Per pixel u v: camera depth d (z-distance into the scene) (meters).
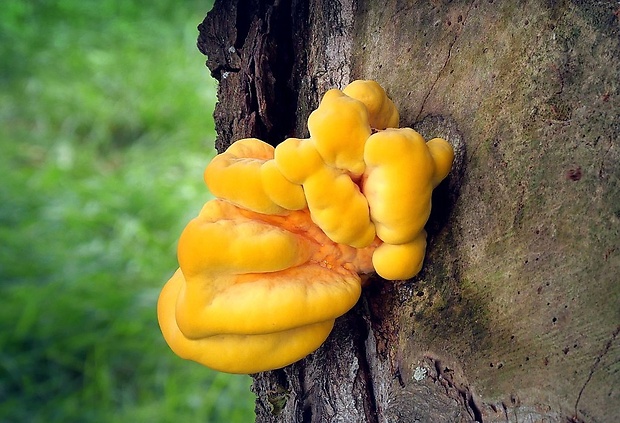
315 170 0.61
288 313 0.62
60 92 2.79
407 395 0.69
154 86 2.88
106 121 2.70
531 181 0.62
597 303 0.60
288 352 0.65
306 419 0.78
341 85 0.75
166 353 1.75
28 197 2.20
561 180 0.61
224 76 0.79
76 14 3.38
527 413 0.63
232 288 0.63
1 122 2.70
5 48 3.06
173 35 3.25
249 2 0.77
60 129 2.70
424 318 0.68
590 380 0.60
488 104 0.64
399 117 0.69
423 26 0.68
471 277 0.65
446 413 0.67
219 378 1.66
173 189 2.35
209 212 0.64
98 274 1.90
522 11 0.62
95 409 1.58
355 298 0.65
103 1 3.45
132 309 1.82
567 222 0.61
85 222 2.13
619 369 0.59
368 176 0.62
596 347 0.60
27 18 3.29
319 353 0.75
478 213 0.65
